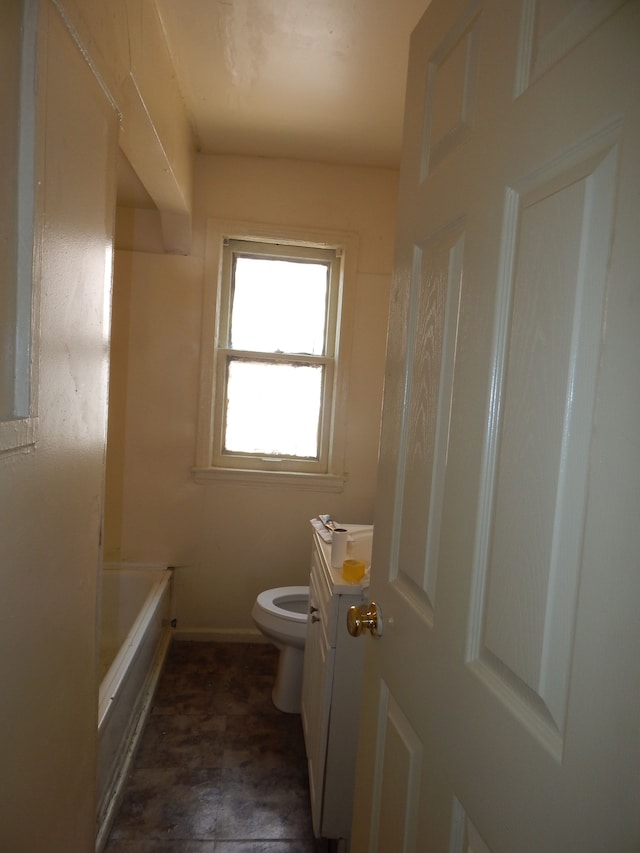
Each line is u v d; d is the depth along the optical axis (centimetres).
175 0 157
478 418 69
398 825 89
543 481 55
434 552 82
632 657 42
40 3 73
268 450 285
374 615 104
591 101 50
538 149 59
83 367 100
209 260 265
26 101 72
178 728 212
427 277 89
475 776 65
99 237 106
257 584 281
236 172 264
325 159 264
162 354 268
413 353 95
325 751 150
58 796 98
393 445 101
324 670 153
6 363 72
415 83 99
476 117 74
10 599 74
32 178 73
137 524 273
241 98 212
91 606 112
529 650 56
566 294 53
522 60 64
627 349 44
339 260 279
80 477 101
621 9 47
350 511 282
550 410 55
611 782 43
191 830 164
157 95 162
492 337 66
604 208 48
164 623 270
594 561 47
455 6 83
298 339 284
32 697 84
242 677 251
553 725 52
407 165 101
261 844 161
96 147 102
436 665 78
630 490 43
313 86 201
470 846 66
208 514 276
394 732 94
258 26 168
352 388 278
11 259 71
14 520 74
